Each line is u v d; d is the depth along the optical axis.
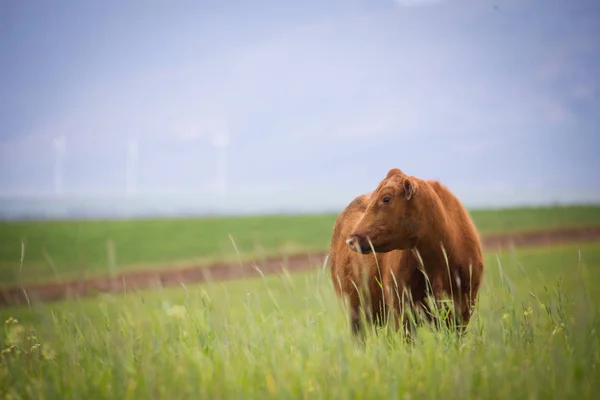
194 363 18.94
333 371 17.91
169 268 106.75
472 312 25.09
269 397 16.72
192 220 195.50
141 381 18.06
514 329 21.06
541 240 123.88
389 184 24.61
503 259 84.19
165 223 188.62
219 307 24.52
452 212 25.42
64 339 22.38
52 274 100.31
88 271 104.19
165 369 18.58
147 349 21.20
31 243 146.12
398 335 22.92
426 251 24.41
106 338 22.77
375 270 27.39
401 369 18.11
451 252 24.39
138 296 28.52
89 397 17.86
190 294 63.00
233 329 22.88
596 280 52.97
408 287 24.98
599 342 19.47
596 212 182.50
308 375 17.62
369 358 18.98
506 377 17.03
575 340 19.55
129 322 25.30
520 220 162.12
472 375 17.14
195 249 131.12
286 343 21.38
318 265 27.89
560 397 15.98
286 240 141.62
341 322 29.45
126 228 175.50
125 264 112.69
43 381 18.81
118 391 17.88
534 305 22.94
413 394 16.67
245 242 140.25
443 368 18.08
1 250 134.62
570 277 60.12
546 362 17.95
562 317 21.45
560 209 192.88
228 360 19.67
